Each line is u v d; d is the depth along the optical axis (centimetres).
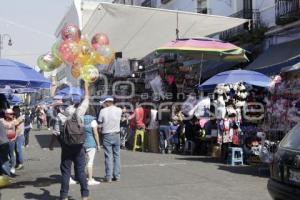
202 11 2550
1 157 1046
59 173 1174
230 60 1725
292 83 1045
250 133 1282
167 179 1038
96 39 1030
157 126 1659
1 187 977
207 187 938
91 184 987
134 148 1727
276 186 633
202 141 1555
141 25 1653
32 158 1520
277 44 1911
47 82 1016
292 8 1800
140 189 928
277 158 644
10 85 1018
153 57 1933
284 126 1055
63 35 987
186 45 1479
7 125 1130
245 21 1734
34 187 984
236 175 1081
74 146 806
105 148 1023
